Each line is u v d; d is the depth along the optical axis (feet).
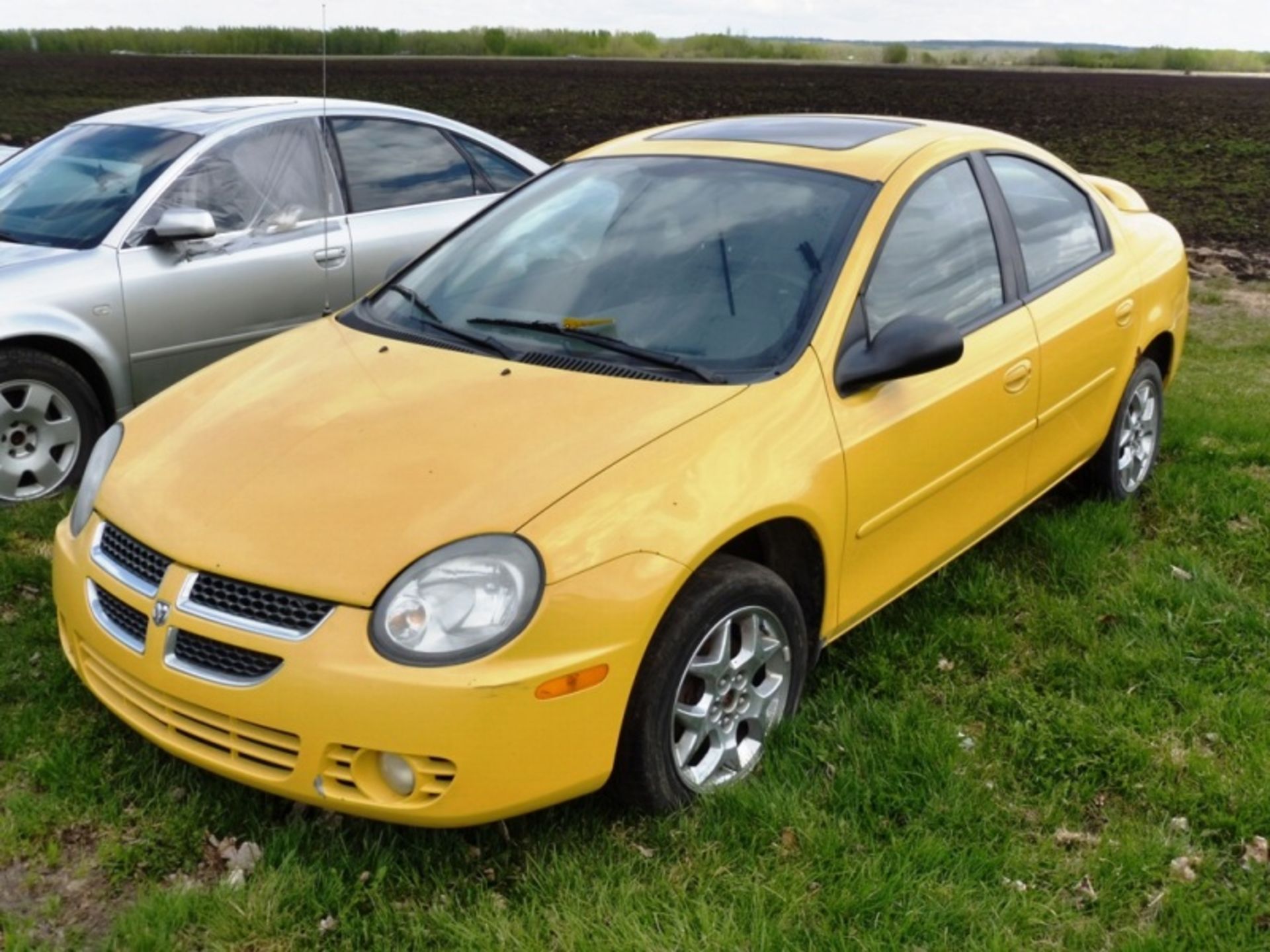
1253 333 31.40
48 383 17.07
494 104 85.25
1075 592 15.11
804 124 14.97
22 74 99.14
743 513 10.32
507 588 9.26
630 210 13.50
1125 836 10.48
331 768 9.27
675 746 10.42
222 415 11.51
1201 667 13.29
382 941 9.24
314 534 9.65
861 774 11.25
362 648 9.13
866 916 9.54
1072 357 15.03
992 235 14.35
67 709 12.01
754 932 9.21
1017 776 11.47
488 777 9.20
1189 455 19.76
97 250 17.76
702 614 10.16
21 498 17.13
